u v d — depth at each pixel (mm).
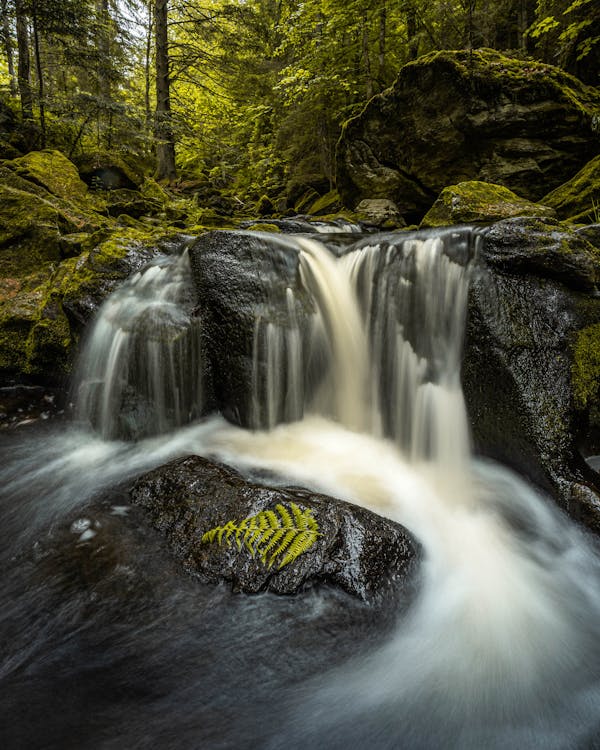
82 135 13227
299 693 1997
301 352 4621
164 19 15438
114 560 2725
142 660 2121
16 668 2082
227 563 2537
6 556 2855
